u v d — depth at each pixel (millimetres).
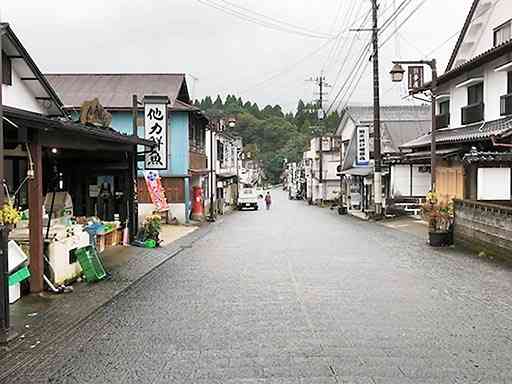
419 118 46875
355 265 13516
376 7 29281
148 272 12766
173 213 28766
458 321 7797
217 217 36812
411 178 30812
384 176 33281
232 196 55594
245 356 6230
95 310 8750
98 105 13344
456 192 22703
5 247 7145
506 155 17453
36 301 9344
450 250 16219
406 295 9695
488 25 23172
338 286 10648
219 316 8258
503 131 17047
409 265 13398
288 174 114250
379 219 30219
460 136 20734
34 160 9836
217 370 5758
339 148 56562
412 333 7160
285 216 37906
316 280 11367
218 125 46781
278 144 132000
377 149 30516
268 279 11586
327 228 26219
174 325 7758
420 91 24812
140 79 31062
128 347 6703
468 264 13375
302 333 7191
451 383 5301
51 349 6680
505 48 18250
